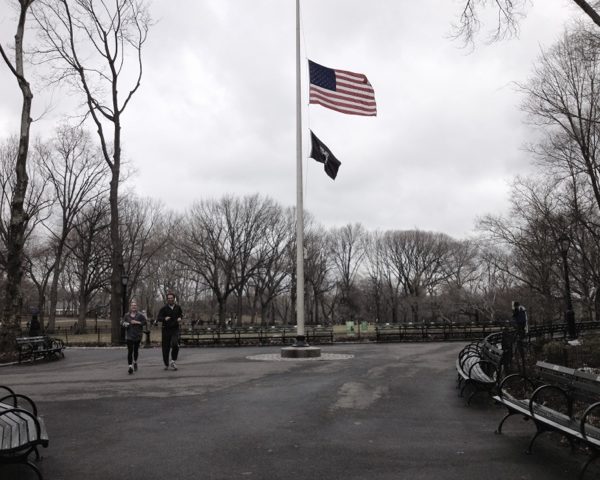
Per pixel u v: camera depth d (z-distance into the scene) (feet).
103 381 39.34
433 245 279.08
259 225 208.44
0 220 136.77
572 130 99.35
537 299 144.46
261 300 225.97
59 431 23.44
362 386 35.88
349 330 114.21
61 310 372.17
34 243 188.14
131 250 186.91
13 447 15.99
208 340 88.22
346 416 26.32
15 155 147.95
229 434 22.66
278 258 221.05
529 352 54.29
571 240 106.32
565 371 21.94
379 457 19.25
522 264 137.80
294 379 39.34
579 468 17.98
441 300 240.94
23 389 35.99
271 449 20.29
